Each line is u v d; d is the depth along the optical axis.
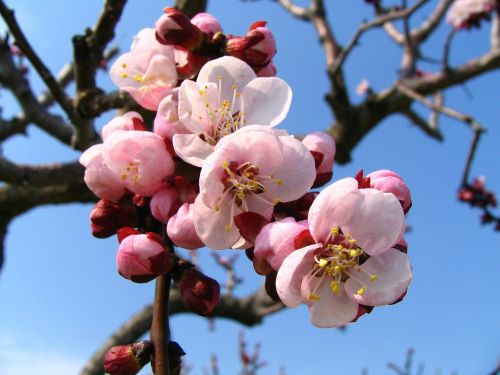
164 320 0.11
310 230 0.09
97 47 0.19
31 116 0.25
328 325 0.10
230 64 0.12
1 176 0.23
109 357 0.10
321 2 0.44
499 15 0.42
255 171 0.10
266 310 0.38
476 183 0.46
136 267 0.10
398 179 0.10
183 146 0.11
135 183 0.11
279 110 0.12
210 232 0.10
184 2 0.23
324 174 0.11
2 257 0.36
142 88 0.13
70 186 0.34
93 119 0.21
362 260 0.10
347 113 0.39
